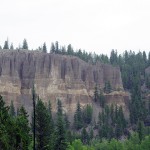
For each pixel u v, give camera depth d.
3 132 60.47
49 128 90.38
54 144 99.88
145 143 151.50
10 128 62.28
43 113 88.75
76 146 130.88
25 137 64.12
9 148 60.50
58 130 101.56
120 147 155.75
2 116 62.53
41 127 88.38
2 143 59.75
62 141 101.50
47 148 88.44
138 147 152.50
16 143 62.31
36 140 87.62
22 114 81.31
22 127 69.38
